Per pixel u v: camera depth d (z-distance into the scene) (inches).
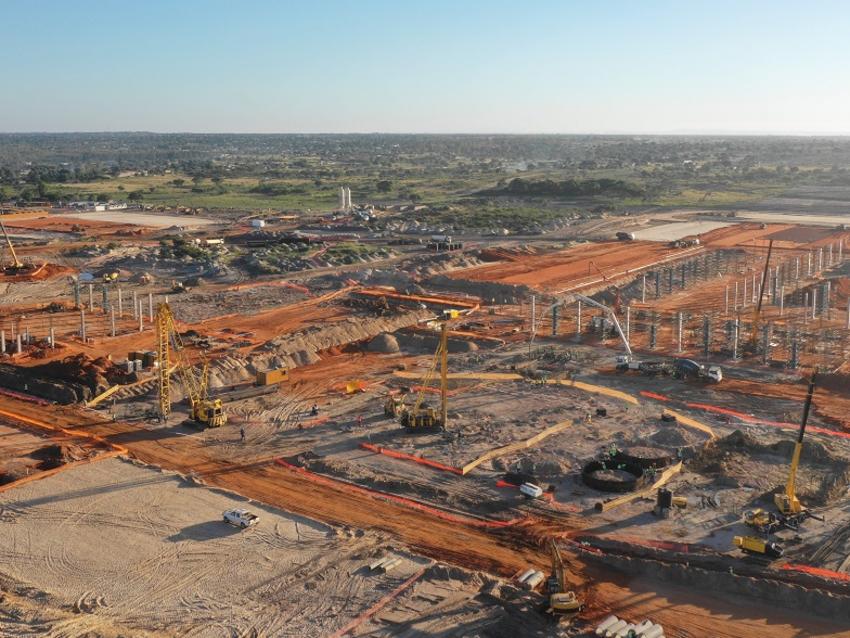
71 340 4360.2
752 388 3607.3
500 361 4033.0
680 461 2736.2
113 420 3186.5
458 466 2721.5
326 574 2033.7
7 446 2891.2
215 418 3097.9
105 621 1825.8
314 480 2635.3
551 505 2439.7
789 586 1947.6
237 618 1847.9
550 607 1851.6
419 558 2114.9
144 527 2279.8
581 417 3206.2
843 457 2763.3
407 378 3772.1
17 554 2127.2
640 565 2079.2
